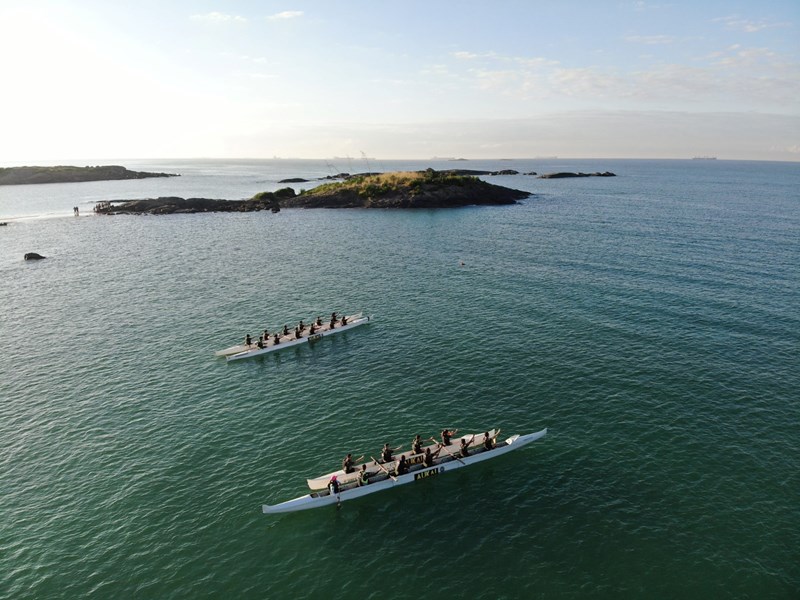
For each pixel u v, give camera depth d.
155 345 44.53
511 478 26.64
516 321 47.34
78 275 68.62
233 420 32.34
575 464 27.34
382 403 33.97
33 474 27.28
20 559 21.78
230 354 42.16
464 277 63.28
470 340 43.44
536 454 28.30
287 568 21.41
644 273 61.94
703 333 43.06
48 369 39.81
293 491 25.94
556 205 136.25
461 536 22.94
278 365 40.28
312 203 140.50
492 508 24.62
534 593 19.75
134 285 63.16
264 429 31.28
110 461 28.31
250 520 24.08
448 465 27.38
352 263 72.75
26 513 24.44
